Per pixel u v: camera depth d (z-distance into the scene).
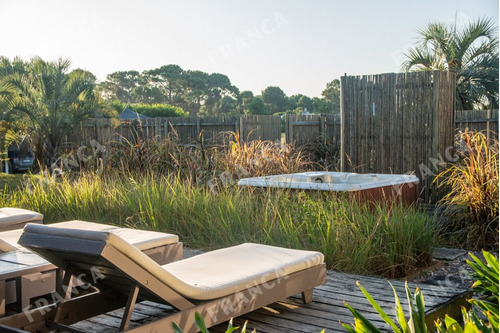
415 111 8.08
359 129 8.68
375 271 4.51
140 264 2.41
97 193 6.70
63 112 14.89
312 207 5.24
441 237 5.77
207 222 5.58
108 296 2.90
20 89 14.92
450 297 3.42
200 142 8.23
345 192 5.84
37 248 2.59
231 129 12.31
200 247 5.30
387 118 8.38
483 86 11.81
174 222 5.87
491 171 5.48
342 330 2.92
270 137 12.60
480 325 1.81
